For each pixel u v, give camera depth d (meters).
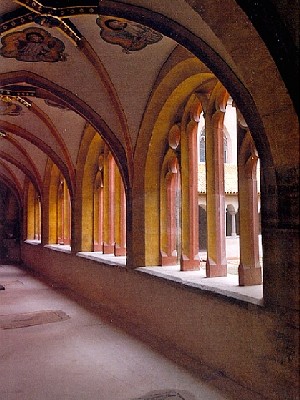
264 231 4.77
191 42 5.23
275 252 4.64
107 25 6.48
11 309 10.01
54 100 9.46
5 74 8.45
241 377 5.31
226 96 6.70
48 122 11.01
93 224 12.12
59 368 6.14
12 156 15.60
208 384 5.50
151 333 7.71
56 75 8.51
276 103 4.14
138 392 5.29
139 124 8.23
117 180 10.48
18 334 7.90
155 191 8.54
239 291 5.65
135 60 7.34
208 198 6.95
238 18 3.96
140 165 8.48
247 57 4.16
